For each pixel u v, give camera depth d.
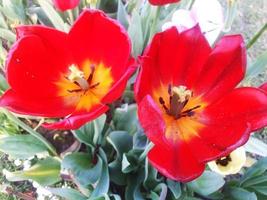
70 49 0.29
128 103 0.37
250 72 0.33
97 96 0.29
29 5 0.44
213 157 0.25
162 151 0.25
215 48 0.27
